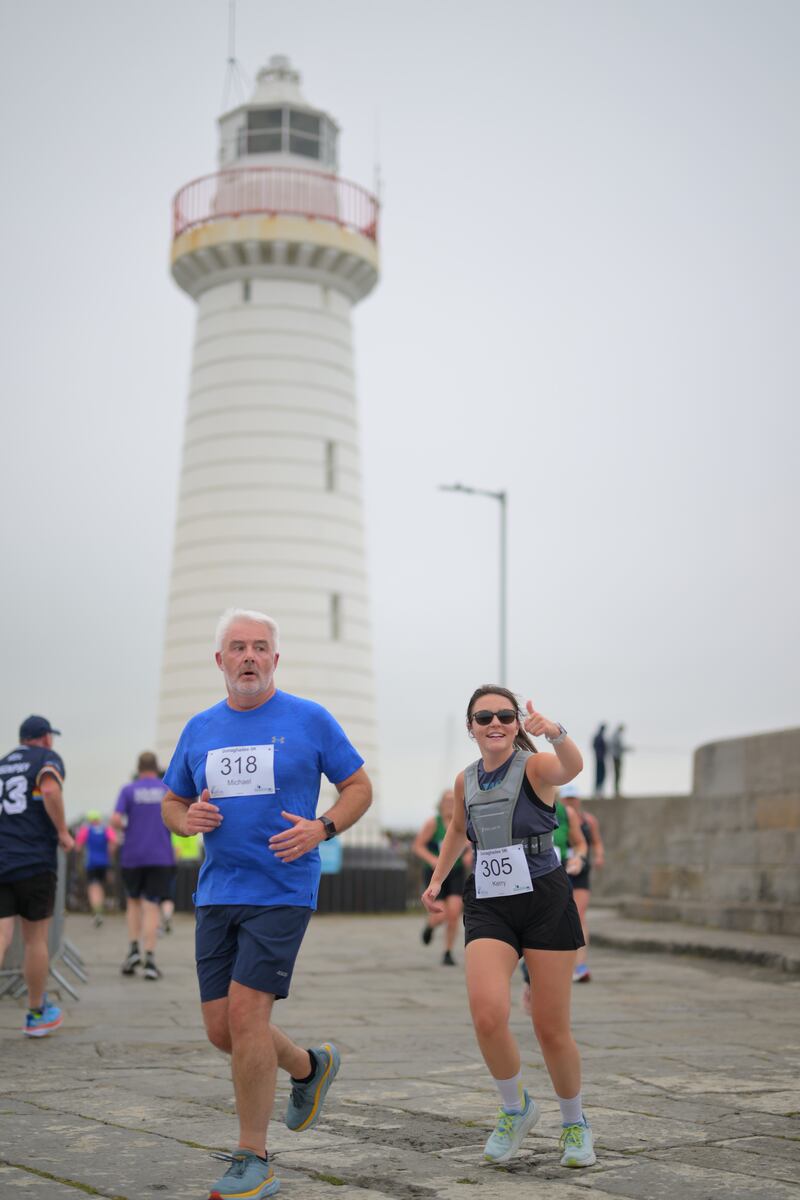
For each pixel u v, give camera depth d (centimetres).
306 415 3164
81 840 2497
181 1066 871
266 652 582
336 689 3092
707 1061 895
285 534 3097
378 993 1336
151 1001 1246
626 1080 818
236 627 583
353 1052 938
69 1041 987
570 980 595
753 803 1978
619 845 2916
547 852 596
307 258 3156
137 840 1473
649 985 1403
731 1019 1129
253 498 3103
